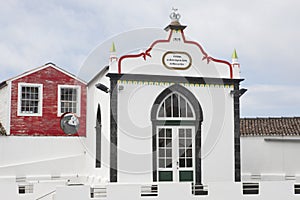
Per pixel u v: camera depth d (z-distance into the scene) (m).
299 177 22.45
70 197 15.25
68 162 21.77
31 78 22.25
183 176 17.81
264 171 22.89
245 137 23.25
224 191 16.20
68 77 22.91
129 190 15.61
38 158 21.78
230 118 18.41
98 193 16.75
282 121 24.11
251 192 16.95
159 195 15.79
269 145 22.98
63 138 22.25
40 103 22.22
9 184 16.97
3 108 22.41
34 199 17.39
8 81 21.81
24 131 21.80
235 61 18.73
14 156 21.44
